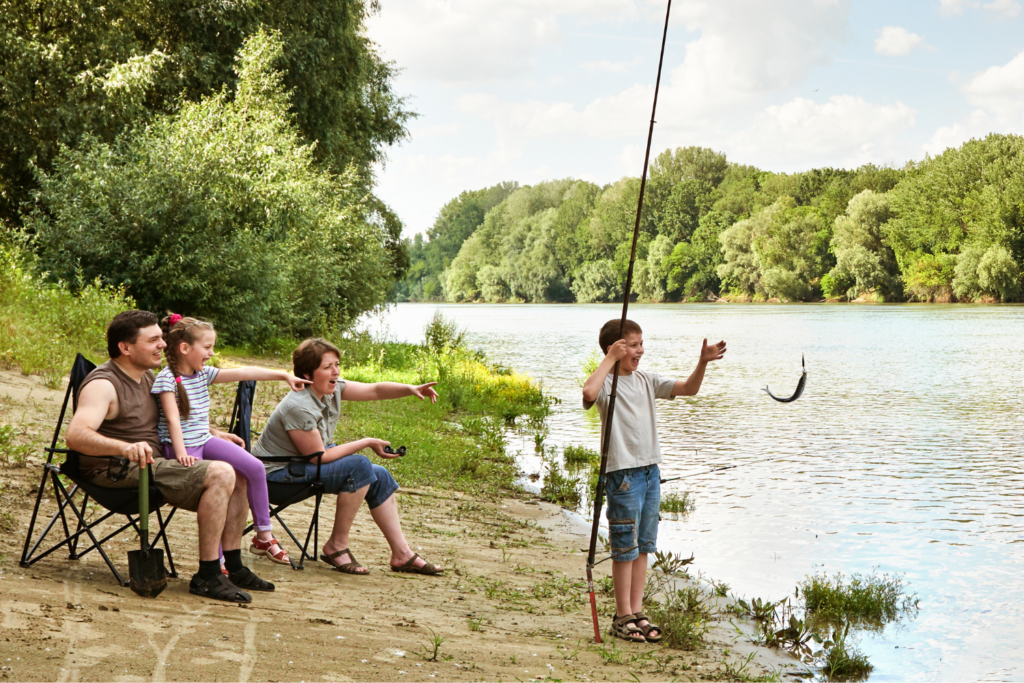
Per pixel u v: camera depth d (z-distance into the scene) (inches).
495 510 330.6
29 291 528.7
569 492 375.6
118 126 791.7
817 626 219.8
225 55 967.6
